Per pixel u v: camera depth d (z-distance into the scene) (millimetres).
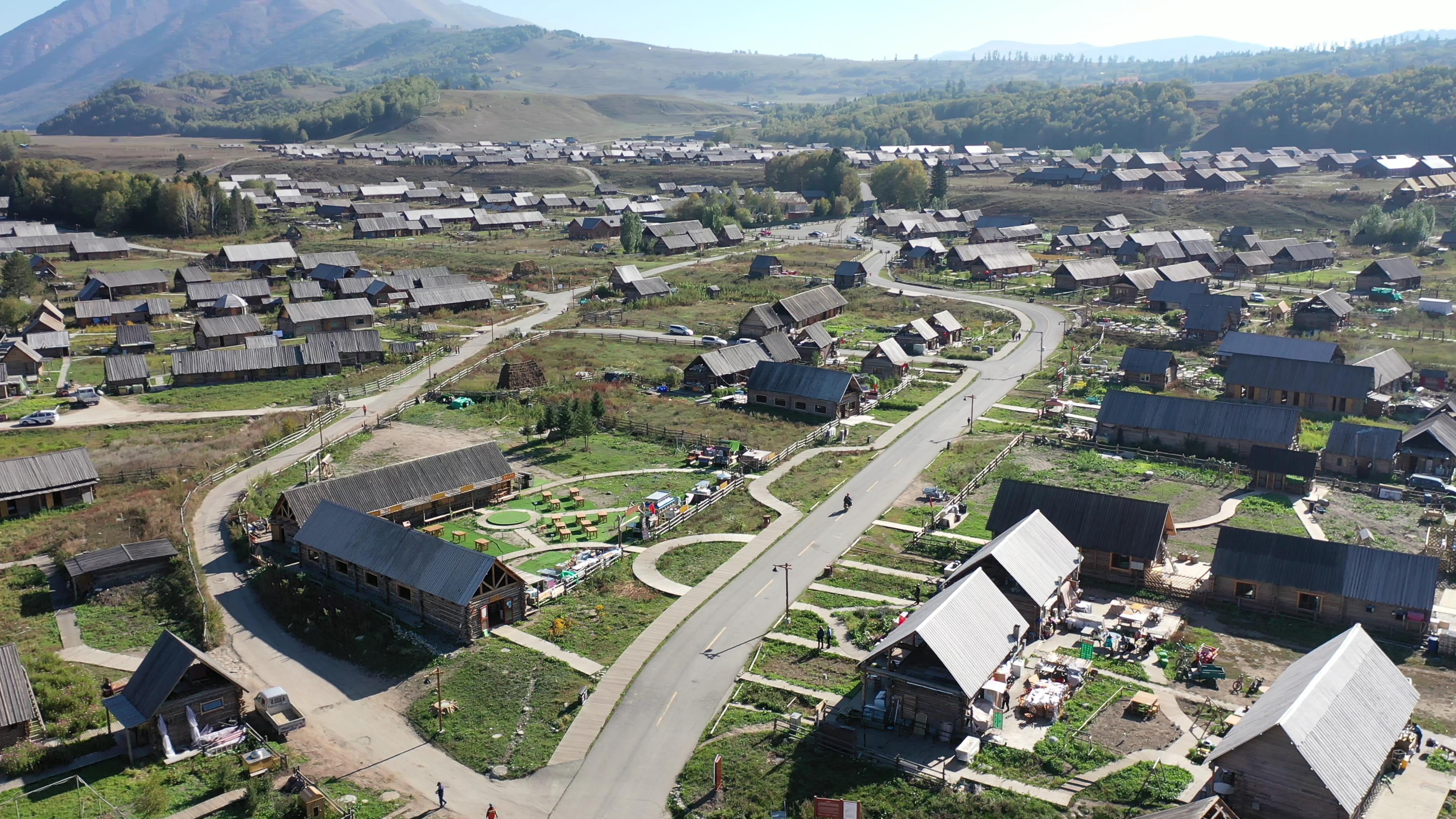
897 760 55406
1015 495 82125
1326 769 48000
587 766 56906
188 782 56469
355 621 72750
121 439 117750
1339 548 70812
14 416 125000
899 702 59125
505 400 128000
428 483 91438
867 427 118125
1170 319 169250
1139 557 76375
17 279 194750
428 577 72562
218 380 141125
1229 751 49906
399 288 195625
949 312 180500
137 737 59531
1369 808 50125
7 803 53656
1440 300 171625
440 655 68750
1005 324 170500
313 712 63438
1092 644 68000
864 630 69750
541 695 63750
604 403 124125
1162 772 53281
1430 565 68062
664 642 69562
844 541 85562
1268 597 72312
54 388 138250
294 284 193750
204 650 71062
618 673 65938
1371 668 56062
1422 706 59750
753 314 158750
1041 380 135500
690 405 125250
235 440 114938
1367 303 176125
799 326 163625
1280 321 164625
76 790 55219
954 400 128625
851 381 121188
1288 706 50594
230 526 90812
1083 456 106812
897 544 84750
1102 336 159125
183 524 90812
